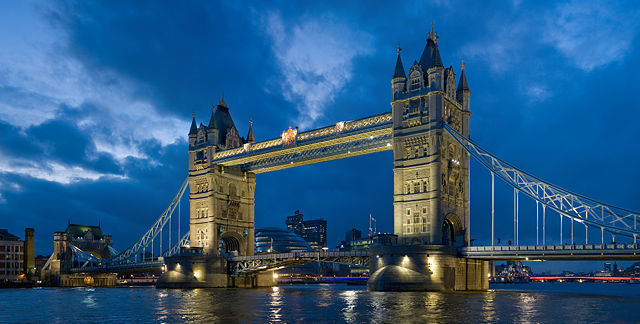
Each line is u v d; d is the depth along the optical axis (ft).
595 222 292.81
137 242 542.57
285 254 413.39
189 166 484.74
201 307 226.17
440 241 323.98
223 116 497.46
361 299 255.09
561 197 307.58
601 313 188.55
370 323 160.66
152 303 256.93
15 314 206.59
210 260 445.37
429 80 342.03
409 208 339.16
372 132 369.30
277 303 244.42
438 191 327.06
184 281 443.73
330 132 393.29
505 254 313.12
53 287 597.93
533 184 316.19
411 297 266.16
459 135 332.19
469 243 349.82
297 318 176.76
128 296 330.75
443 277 315.17
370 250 336.90
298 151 420.77
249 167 479.82
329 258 392.27
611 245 282.36
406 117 350.02
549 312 190.70
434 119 334.24
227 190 473.26
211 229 454.81
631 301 250.37
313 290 407.03
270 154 429.38
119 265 549.13
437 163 329.72
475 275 341.21
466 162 358.64
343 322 163.84
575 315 181.57
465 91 369.09
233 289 426.92
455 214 342.23
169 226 504.84
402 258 319.06
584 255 288.30
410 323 159.63
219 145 474.08
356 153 393.29
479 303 228.63
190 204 477.77
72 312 213.25
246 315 188.55
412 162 341.82
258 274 498.69
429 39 359.46
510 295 294.87
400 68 358.02
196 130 492.13
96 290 464.65
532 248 304.71
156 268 510.17
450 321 163.94
